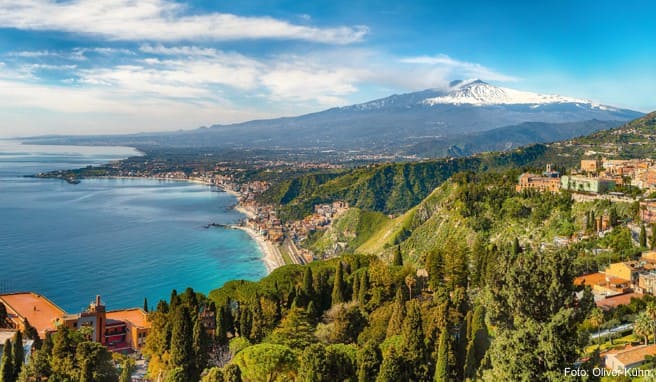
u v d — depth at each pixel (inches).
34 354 4461.1
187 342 4505.4
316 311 6397.6
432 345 4252.0
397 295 5502.0
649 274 6279.5
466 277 6835.6
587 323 4943.4
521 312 2065.7
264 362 3646.7
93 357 4001.0
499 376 2020.2
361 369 3649.1
